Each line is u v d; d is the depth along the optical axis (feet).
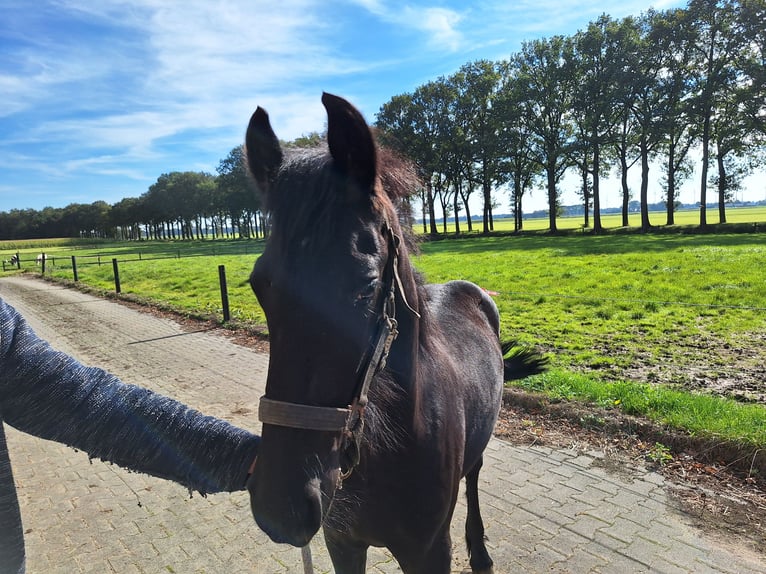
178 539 10.09
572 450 12.96
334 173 3.83
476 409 6.85
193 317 34.22
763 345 22.11
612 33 121.49
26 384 4.16
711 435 12.07
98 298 47.01
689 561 8.68
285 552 9.63
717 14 109.29
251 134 4.33
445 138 149.69
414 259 6.84
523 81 135.44
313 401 3.69
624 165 136.15
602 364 20.21
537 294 35.37
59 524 10.68
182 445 4.58
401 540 5.16
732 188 118.21
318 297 3.59
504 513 10.35
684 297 33.12
